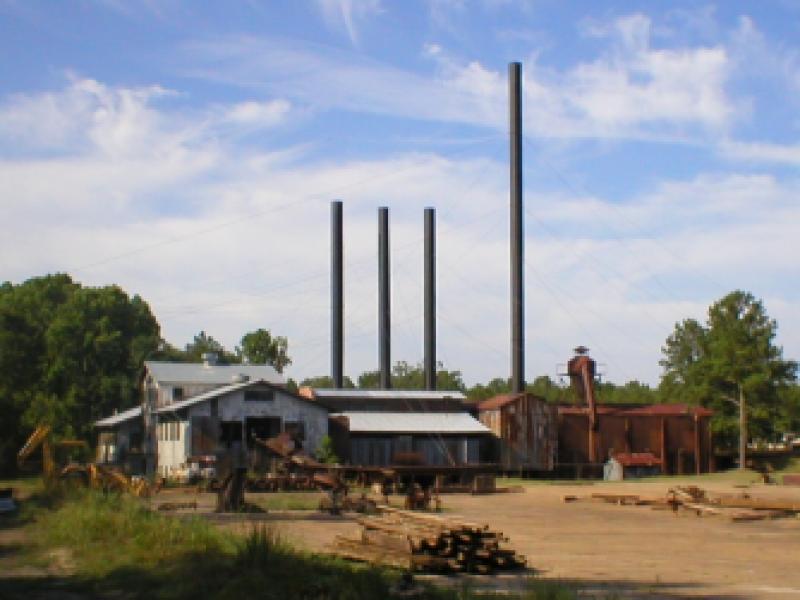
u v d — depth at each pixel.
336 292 99.44
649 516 42.97
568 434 85.31
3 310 97.38
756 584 21.69
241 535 24.75
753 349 89.81
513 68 92.69
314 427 70.69
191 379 82.81
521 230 90.69
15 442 91.06
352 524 34.03
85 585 19.86
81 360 100.88
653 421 87.00
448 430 78.94
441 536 22.62
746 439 90.88
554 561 25.62
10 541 26.72
